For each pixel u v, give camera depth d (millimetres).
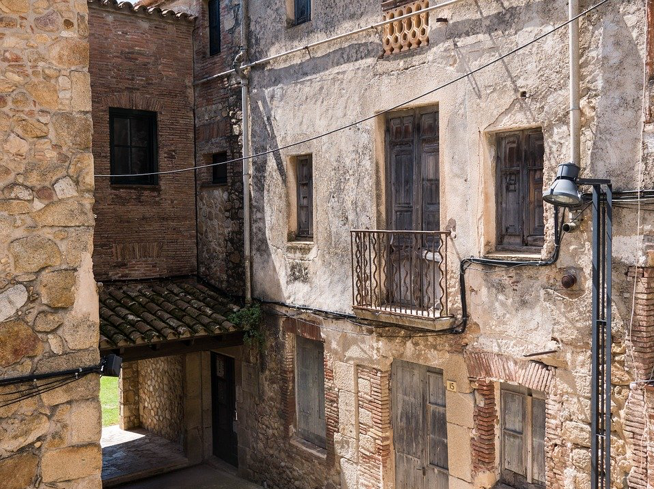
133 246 11969
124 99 11789
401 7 8344
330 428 9898
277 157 10578
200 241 12594
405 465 9008
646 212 6121
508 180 7504
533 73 6973
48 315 4973
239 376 11875
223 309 11266
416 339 8445
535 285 7086
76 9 5059
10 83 4801
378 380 9039
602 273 6383
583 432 6723
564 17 6652
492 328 7547
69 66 5035
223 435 12867
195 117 12586
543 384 7043
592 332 6328
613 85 6320
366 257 9023
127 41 11797
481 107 7484
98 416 5184
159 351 10352
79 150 5082
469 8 7547
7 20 4789
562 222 6766
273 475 11188
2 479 4785
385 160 8906
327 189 9672
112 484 11953
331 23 9367
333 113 9461
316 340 10273
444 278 7883
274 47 10484
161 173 11383
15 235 4832
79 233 5094
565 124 6730
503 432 7793
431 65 8016
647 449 6105
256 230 11164
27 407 4883
